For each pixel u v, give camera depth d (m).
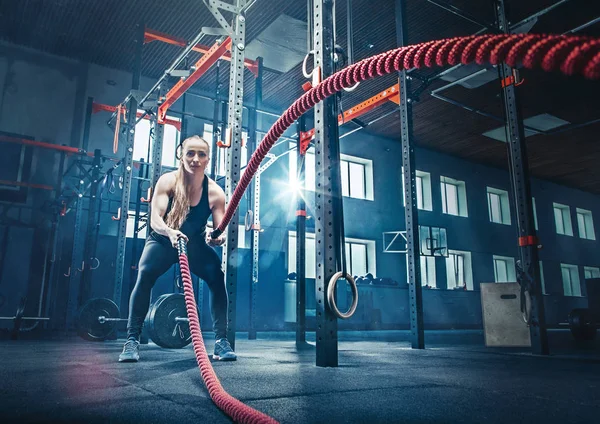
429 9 8.28
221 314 3.07
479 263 15.12
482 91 10.95
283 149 11.69
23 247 8.38
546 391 1.79
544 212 17.59
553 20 8.52
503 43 0.71
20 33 8.86
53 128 9.12
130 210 9.45
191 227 2.95
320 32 2.87
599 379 2.16
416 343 4.43
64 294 8.30
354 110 6.19
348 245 12.98
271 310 9.80
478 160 15.95
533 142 14.06
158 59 9.68
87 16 8.39
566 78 10.31
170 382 1.93
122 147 9.65
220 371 2.35
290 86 10.97
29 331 7.15
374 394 1.67
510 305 4.72
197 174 2.97
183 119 7.21
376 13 8.40
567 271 18.39
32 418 1.24
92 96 9.66
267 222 11.05
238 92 4.05
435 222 14.37
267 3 7.86
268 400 1.53
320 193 2.70
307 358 3.19
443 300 13.00
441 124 12.90
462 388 1.84
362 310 10.88
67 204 8.23
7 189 8.08
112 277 8.80
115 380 1.98
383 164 13.80
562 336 8.34
